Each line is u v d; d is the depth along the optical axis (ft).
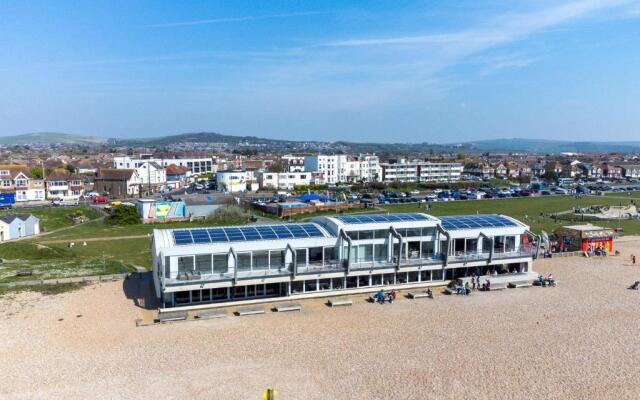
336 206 471.62
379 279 205.26
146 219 400.88
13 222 321.93
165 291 172.86
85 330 159.22
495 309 182.91
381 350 146.20
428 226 211.20
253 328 162.71
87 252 277.03
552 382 127.75
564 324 168.04
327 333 158.92
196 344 149.69
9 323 163.73
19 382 125.18
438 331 161.17
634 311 181.57
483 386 125.49
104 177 570.46
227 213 409.28
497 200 567.18
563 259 263.49
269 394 114.11
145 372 131.54
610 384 126.93
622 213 428.97
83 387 123.24
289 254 192.13
